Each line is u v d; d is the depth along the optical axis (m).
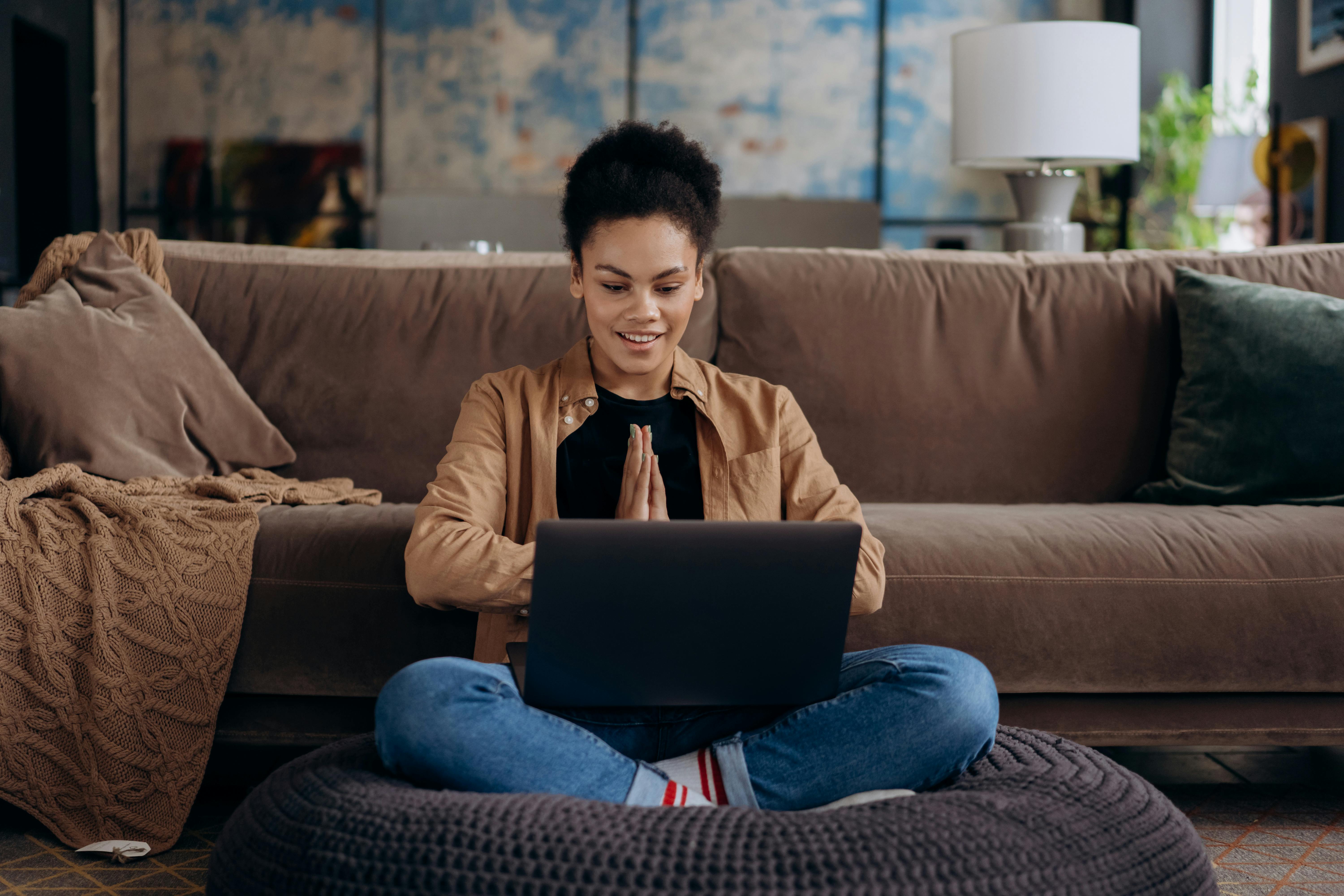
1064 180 3.04
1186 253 2.26
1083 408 2.11
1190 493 1.97
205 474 1.94
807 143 6.18
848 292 2.16
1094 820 1.04
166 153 6.07
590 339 1.48
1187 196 5.40
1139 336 2.15
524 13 6.09
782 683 1.13
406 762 1.10
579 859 0.93
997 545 1.60
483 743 1.08
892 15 6.12
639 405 1.45
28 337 1.85
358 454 2.05
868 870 0.93
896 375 2.11
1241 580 1.56
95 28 5.95
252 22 6.04
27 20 5.29
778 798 1.15
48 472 1.66
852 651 1.42
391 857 0.96
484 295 2.14
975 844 0.97
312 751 1.31
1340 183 4.46
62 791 1.45
